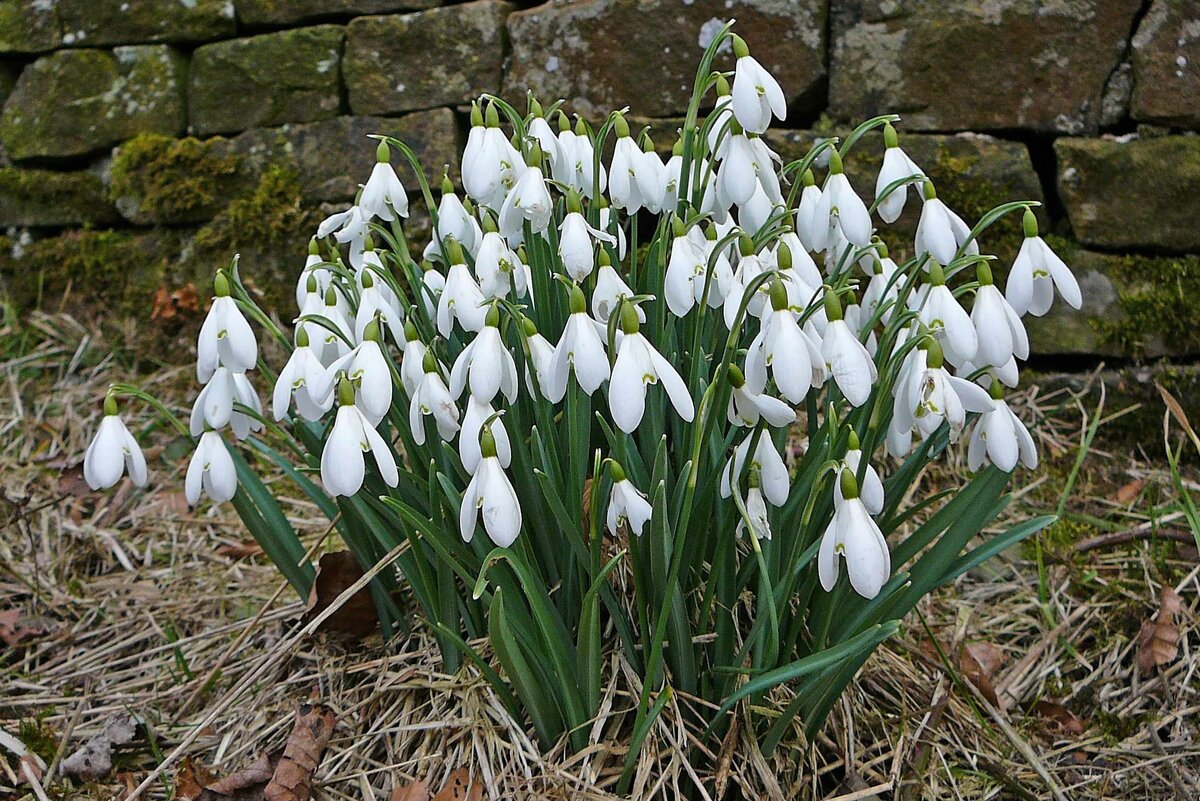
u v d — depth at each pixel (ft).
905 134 2.28
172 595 2.03
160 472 2.42
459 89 2.51
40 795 1.60
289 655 1.70
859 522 1.25
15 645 1.91
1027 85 2.22
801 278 1.41
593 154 1.56
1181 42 2.14
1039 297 1.47
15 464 2.36
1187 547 1.98
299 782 1.54
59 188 2.83
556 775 1.44
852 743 1.53
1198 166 2.14
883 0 2.25
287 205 2.64
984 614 1.91
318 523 2.15
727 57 2.33
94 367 2.76
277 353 2.67
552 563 1.52
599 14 2.39
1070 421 2.25
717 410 1.37
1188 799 1.59
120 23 2.73
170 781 1.62
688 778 1.47
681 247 1.38
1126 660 1.83
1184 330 2.19
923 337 1.32
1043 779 1.60
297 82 2.62
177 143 2.70
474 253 1.57
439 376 1.38
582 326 1.28
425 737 1.54
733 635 1.45
